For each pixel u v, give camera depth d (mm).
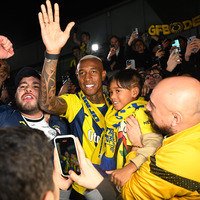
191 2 5844
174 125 947
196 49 3166
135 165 1062
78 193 1562
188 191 850
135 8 6773
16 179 372
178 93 915
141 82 1538
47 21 1261
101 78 1710
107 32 7332
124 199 983
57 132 1529
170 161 856
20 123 1394
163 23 6340
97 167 1512
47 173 433
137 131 1286
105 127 1628
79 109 1635
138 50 4594
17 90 1408
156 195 879
